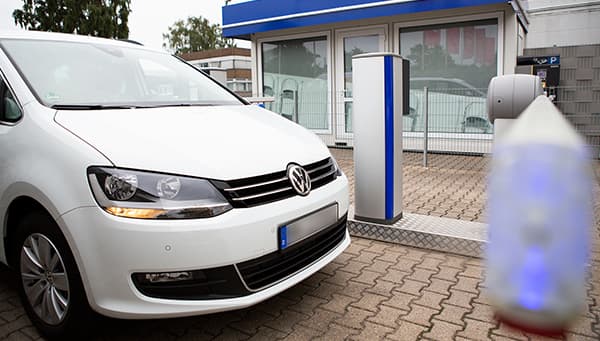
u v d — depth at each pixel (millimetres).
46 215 2498
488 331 2629
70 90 3062
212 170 2445
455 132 8516
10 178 2604
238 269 2393
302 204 2697
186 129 2756
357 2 8508
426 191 5922
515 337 2553
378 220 4188
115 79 3389
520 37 8555
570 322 639
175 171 2375
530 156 648
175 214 2277
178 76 3895
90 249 2281
